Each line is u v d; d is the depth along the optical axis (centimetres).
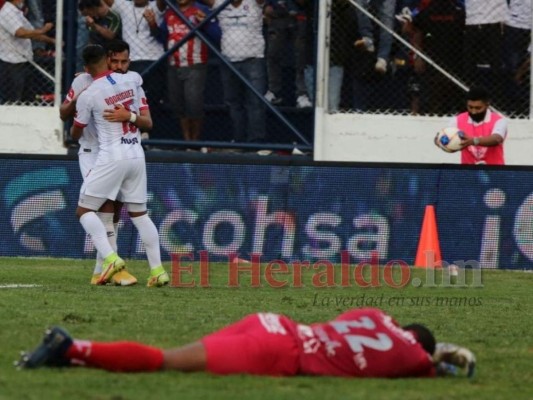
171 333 2891
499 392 2259
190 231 5100
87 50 3978
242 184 5119
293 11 5825
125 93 3975
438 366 2378
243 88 5825
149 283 4053
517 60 5772
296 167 5125
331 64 5853
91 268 4694
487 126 5088
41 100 6016
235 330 2277
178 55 5753
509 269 5062
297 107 5897
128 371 2220
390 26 5759
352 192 5109
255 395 2080
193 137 5866
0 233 5131
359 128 5878
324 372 2239
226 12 5759
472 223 5088
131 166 4000
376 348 2255
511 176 5069
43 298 3553
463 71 5781
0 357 2453
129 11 5772
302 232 5100
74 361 2203
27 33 5866
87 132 4047
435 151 5888
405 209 5094
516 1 5697
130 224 5084
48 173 5116
